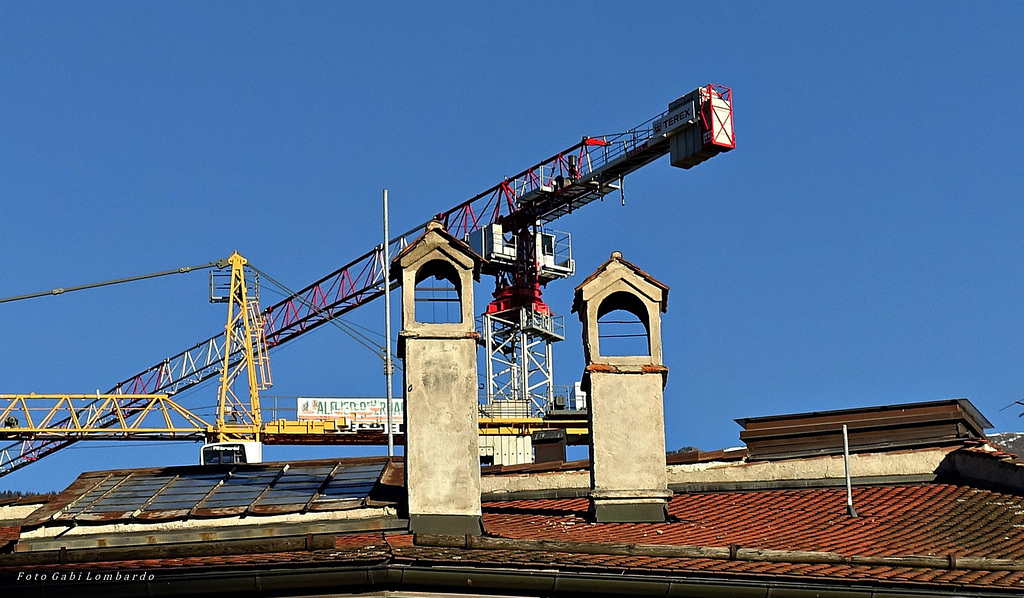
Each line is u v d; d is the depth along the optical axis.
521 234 91.31
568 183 87.62
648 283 20.62
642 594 16.77
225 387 92.56
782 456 25.47
